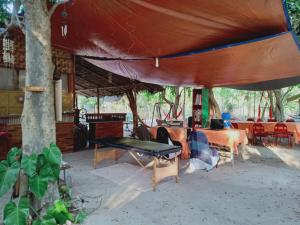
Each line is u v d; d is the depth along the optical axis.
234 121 9.33
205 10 3.03
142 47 4.54
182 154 5.83
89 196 3.35
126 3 3.01
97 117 7.57
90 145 7.37
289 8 5.11
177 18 3.33
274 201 3.24
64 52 6.57
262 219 2.72
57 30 4.17
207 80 6.88
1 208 2.92
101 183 3.93
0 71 5.53
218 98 20.88
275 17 3.16
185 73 6.09
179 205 3.08
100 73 9.25
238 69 5.40
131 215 2.78
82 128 7.32
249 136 8.30
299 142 8.09
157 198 3.31
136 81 9.64
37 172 2.08
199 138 5.06
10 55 5.41
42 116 2.38
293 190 3.67
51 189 2.44
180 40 4.12
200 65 5.27
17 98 5.64
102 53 5.34
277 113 10.01
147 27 3.68
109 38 4.30
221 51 4.30
